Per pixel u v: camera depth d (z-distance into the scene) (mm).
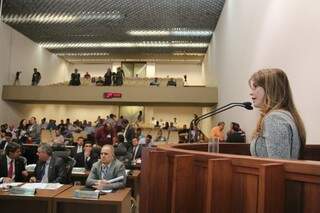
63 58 19141
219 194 1119
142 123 15812
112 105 15070
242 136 6383
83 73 19969
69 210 3930
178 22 12859
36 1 10992
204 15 11922
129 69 19750
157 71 19688
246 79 6812
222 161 1134
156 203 1355
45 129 11031
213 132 6867
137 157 7191
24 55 14453
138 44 16281
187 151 1334
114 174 4270
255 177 1062
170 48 16891
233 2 8594
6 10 11766
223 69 10492
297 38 3986
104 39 15461
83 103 13695
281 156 1248
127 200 3928
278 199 1021
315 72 3420
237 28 7965
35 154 7414
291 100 1391
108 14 12156
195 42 15703
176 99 12625
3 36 12703
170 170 1327
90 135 8766
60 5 11328
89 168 5785
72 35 14773
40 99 12898
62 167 4832
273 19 5004
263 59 5547
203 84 18391
